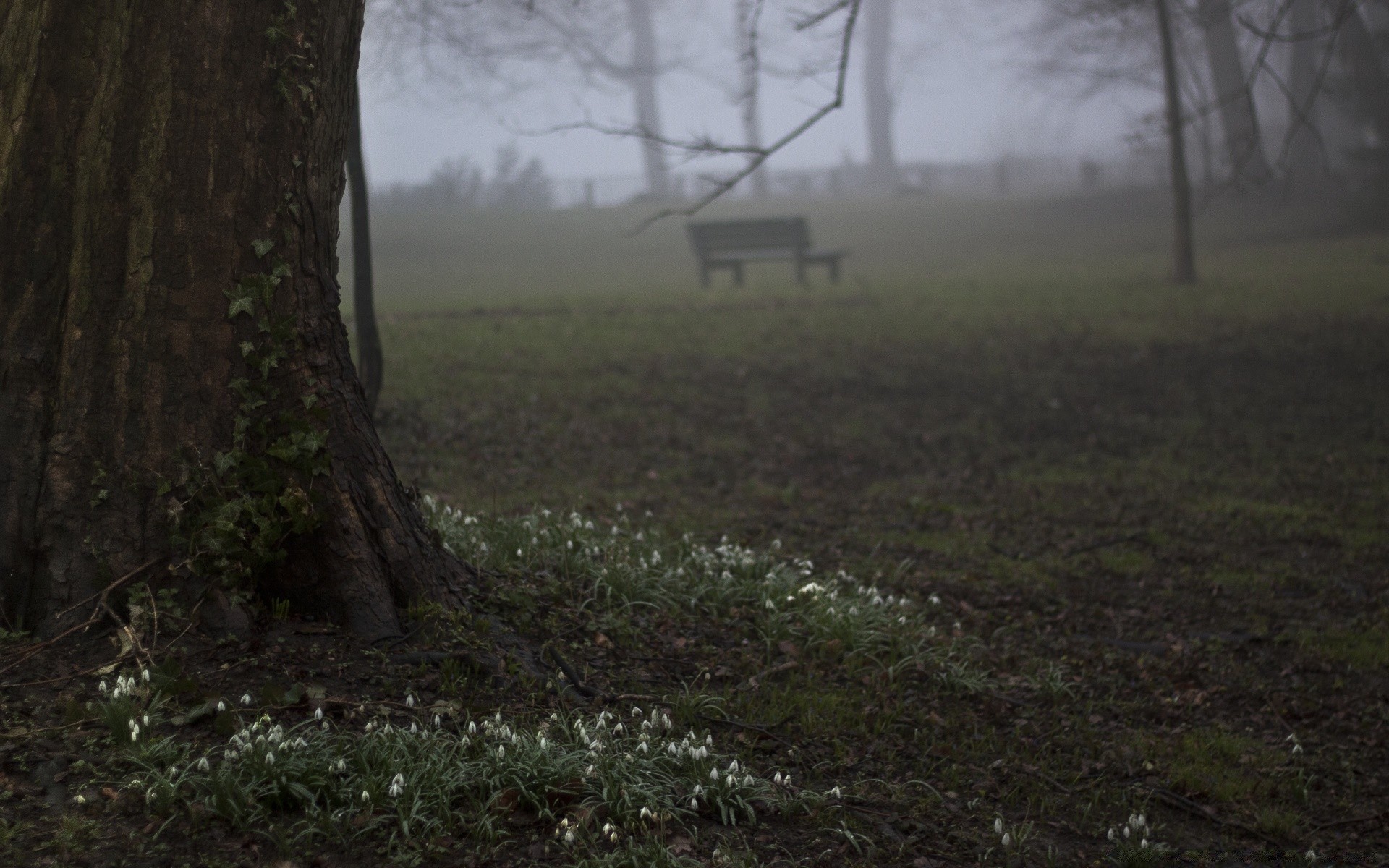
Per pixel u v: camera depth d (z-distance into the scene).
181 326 4.38
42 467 4.34
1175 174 21.06
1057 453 11.78
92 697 4.02
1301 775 5.34
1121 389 14.24
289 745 3.79
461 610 5.14
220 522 4.43
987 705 5.83
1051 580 8.05
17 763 3.62
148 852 3.35
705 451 11.19
